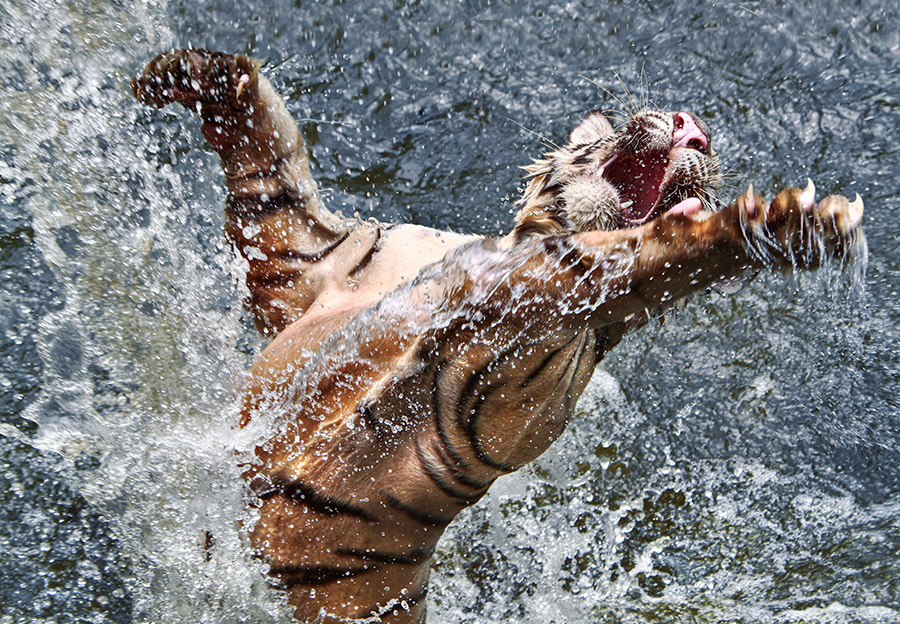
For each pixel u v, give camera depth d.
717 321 15.84
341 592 10.05
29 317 12.45
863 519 13.23
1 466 11.46
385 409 8.98
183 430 10.48
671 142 9.81
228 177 10.65
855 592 12.01
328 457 9.33
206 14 17.75
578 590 12.77
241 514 9.84
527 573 12.88
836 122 17.50
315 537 9.63
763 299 15.95
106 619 10.42
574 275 7.87
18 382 12.03
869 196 16.48
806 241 7.25
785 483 13.95
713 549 13.20
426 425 9.12
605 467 14.18
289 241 10.58
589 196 9.77
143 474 10.73
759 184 16.58
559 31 18.83
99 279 12.38
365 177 16.44
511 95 17.78
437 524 10.06
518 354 8.55
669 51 18.62
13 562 10.84
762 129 17.42
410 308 8.82
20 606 10.51
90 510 11.12
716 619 11.95
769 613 11.93
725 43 18.78
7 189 13.80
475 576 12.74
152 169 13.20
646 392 15.09
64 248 12.64
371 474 9.34
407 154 16.83
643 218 10.33
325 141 16.77
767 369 15.24
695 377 15.25
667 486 14.02
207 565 10.27
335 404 9.30
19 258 13.19
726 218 7.34
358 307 9.78
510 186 16.48
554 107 17.66
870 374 15.02
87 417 11.38
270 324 10.96
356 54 17.94
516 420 9.27
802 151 17.06
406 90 17.67
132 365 11.59
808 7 19.14
